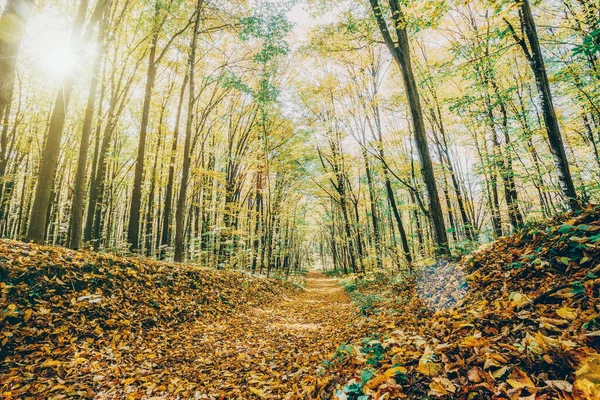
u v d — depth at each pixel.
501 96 11.04
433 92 13.52
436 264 7.42
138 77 17.58
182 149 22.59
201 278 10.41
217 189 17.94
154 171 18.52
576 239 3.65
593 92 10.77
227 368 4.96
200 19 15.05
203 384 4.32
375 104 14.24
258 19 13.06
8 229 26.11
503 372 2.29
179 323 7.18
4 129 16.17
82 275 6.54
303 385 3.78
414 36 11.00
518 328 2.86
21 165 23.34
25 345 4.50
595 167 12.65
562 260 3.58
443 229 7.43
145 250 21.05
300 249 53.06
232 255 19.05
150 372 4.63
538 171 11.37
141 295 7.30
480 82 10.44
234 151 22.27
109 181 19.45
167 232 15.84
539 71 7.64
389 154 16.58
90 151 21.20
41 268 5.94
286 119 20.56
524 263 4.20
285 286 19.16
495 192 14.17
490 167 12.20
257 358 5.46
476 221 18.33
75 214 9.41
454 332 3.42
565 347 2.24
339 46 11.55
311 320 9.23
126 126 21.75
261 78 17.31
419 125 7.73
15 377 3.81
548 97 7.52
